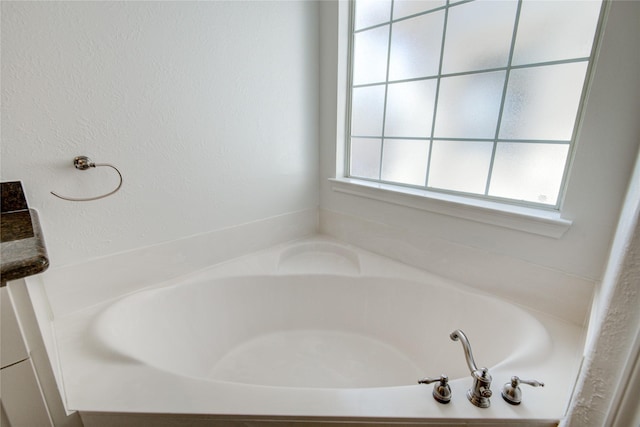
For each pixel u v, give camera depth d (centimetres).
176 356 130
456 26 131
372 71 166
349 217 184
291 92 169
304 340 158
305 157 185
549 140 115
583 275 108
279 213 181
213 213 153
